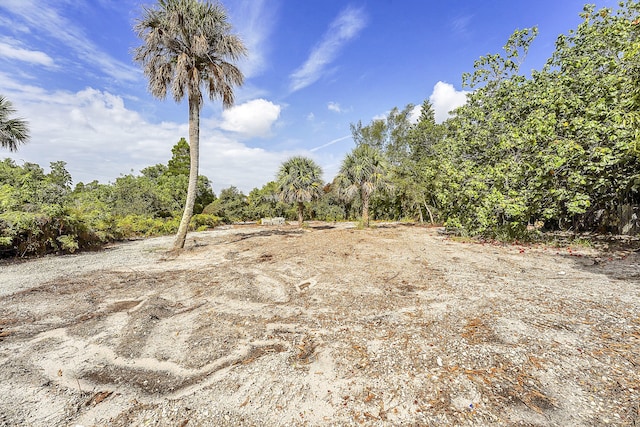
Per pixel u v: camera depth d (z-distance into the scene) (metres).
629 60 4.93
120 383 2.12
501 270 5.36
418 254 7.37
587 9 8.87
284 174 16.28
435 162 13.49
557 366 2.14
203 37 8.33
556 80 8.84
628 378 1.96
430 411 1.73
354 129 27.14
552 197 8.35
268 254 7.79
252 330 3.00
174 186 23.59
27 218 7.48
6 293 4.40
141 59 8.62
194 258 7.42
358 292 4.22
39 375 2.23
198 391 2.00
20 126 11.77
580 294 3.76
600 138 7.01
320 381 2.08
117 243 11.21
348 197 16.08
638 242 7.52
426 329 2.88
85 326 3.16
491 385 1.95
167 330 3.03
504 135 9.34
